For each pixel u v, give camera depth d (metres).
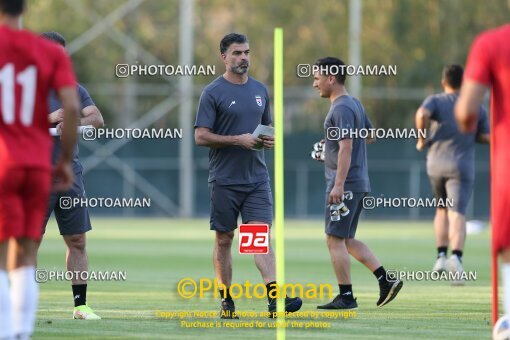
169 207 129.50
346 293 38.88
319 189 129.00
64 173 25.58
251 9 155.00
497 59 23.81
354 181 39.06
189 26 129.00
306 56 151.62
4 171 24.11
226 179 36.59
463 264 62.62
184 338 31.03
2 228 24.31
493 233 24.39
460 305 40.53
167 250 74.94
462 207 50.19
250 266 61.59
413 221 127.44
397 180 128.38
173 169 129.38
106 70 144.88
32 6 147.75
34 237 24.89
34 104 24.47
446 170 50.50
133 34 147.50
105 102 144.12
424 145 51.44
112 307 39.56
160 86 141.88
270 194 37.03
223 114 36.69
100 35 145.62
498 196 24.02
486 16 147.88
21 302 25.08
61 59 24.78
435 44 146.88
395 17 147.38
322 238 89.50
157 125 141.00
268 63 154.50
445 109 50.56
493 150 24.50
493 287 27.00
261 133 35.66
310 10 152.00
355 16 125.94
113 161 129.12
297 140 129.38
